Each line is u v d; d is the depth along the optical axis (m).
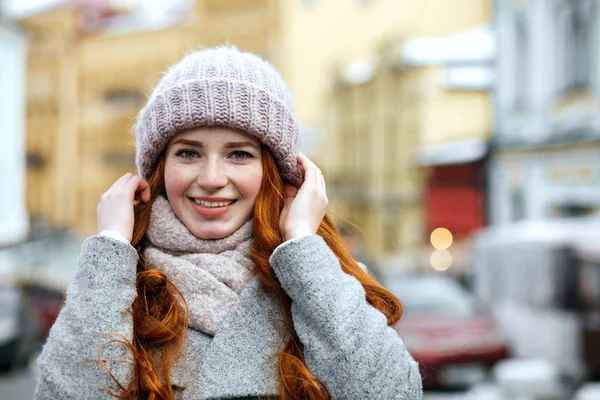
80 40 34.53
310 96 31.70
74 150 33.97
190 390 1.47
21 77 26.55
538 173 15.21
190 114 1.52
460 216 19.45
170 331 1.47
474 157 17.77
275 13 32.00
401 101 24.05
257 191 1.59
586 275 7.34
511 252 8.90
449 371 6.42
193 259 1.56
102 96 34.34
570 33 13.87
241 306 1.53
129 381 1.42
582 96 13.51
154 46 33.91
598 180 13.14
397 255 21.88
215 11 33.09
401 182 24.05
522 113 15.84
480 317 6.95
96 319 1.42
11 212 25.97
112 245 1.49
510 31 16.28
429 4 26.58
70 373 1.39
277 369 1.51
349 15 30.30
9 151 26.00
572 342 6.98
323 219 1.85
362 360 1.43
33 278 10.38
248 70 1.59
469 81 20.95
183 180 1.55
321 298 1.46
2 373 7.82
